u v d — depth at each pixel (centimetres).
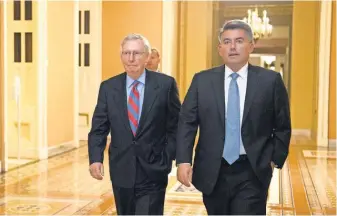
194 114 271
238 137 260
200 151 269
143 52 278
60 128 873
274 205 517
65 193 561
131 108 286
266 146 267
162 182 291
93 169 285
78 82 970
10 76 798
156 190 289
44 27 795
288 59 1595
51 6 826
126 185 284
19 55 798
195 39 1334
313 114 1195
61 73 873
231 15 1602
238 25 258
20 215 463
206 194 265
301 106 1311
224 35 260
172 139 294
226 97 265
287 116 268
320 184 628
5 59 679
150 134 284
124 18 1084
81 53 1050
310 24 1300
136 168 284
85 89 1053
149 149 284
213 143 262
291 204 522
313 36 1301
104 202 521
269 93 262
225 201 267
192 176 274
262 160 261
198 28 1330
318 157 865
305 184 627
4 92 678
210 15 1361
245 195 261
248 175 261
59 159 800
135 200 289
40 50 789
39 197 539
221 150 260
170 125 296
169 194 561
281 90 266
